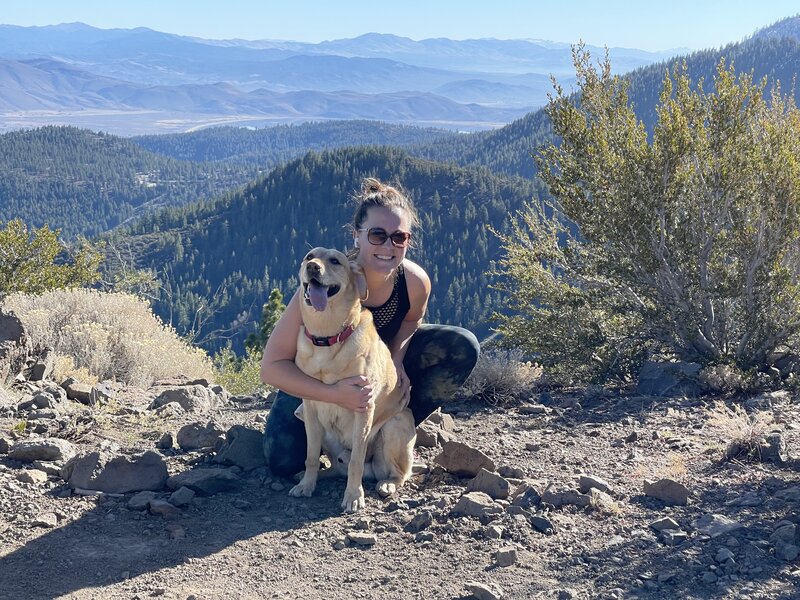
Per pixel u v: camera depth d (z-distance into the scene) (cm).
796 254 401
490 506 219
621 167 403
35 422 288
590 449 280
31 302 496
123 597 180
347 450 248
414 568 192
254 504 235
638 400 357
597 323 441
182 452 272
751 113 400
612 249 423
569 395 382
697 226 401
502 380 362
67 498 229
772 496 218
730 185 389
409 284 253
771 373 379
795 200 374
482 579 185
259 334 1567
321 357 226
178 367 475
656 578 180
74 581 186
